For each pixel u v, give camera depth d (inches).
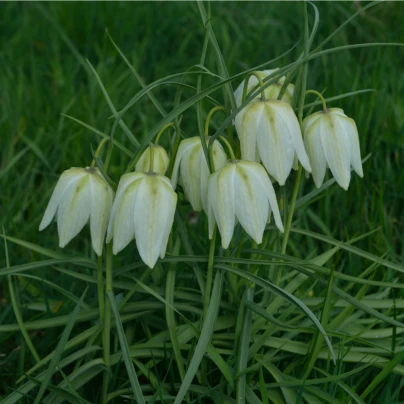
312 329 20.8
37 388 21.8
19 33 44.8
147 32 44.0
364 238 27.6
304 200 22.0
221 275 19.6
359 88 33.6
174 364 21.4
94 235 18.6
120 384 21.9
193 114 36.4
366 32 41.5
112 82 38.7
